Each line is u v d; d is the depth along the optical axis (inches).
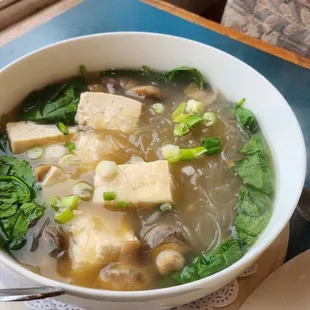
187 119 10.9
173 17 15.6
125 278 8.0
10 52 13.7
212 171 10.1
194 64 11.7
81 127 10.6
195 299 7.8
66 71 11.6
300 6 16.5
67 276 8.1
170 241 8.6
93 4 16.0
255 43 14.9
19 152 10.1
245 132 10.9
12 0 14.9
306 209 10.2
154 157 10.3
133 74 12.1
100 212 9.0
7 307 8.1
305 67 14.2
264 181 9.7
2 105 10.5
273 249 9.3
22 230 8.6
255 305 8.3
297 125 9.5
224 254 8.3
